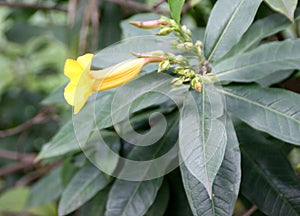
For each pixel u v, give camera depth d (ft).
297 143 1.30
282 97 1.38
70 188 1.69
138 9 2.27
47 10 2.84
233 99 1.42
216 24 1.44
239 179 1.29
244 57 1.50
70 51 2.49
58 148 1.58
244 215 1.59
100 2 2.48
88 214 1.98
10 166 3.10
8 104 3.57
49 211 2.60
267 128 1.34
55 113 2.74
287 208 1.41
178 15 1.38
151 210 1.58
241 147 1.51
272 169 1.47
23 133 3.27
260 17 1.71
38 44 3.61
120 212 1.50
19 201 2.65
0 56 3.59
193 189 1.29
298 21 1.93
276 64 1.47
